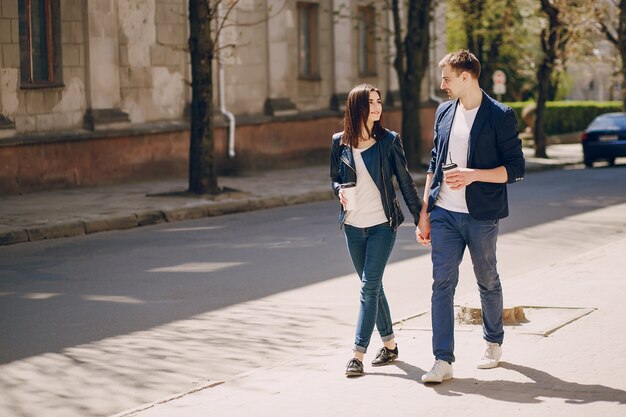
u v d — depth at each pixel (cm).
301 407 648
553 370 706
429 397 658
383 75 3412
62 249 1471
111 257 1380
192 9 2056
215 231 1662
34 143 2119
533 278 1083
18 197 2041
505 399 644
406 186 732
